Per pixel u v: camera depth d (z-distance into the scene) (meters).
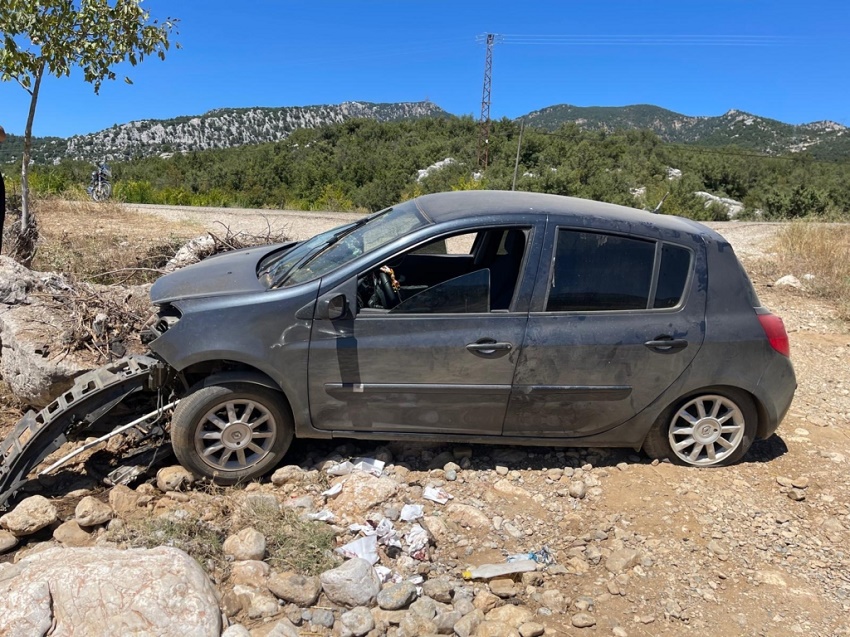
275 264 4.60
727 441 4.51
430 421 4.12
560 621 3.15
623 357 4.10
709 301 4.22
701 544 3.76
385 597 3.10
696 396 4.35
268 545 3.42
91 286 5.34
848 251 11.73
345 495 3.85
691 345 4.16
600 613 3.21
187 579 2.77
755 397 4.39
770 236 15.73
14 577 2.73
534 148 53.72
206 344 3.76
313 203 33.97
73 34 7.41
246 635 2.74
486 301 4.00
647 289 4.16
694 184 48.91
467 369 3.99
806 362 6.77
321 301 3.83
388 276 4.08
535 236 4.04
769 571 3.55
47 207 14.81
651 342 4.11
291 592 3.06
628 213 4.40
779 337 4.32
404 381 3.98
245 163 60.59
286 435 4.05
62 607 2.60
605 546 3.71
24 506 3.40
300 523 3.57
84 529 3.46
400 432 4.13
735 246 14.03
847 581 3.51
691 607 3.28
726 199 52.50
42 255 8.42
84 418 3.73
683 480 4.34
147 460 4.03
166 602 2.65
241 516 3.62
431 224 4.02
